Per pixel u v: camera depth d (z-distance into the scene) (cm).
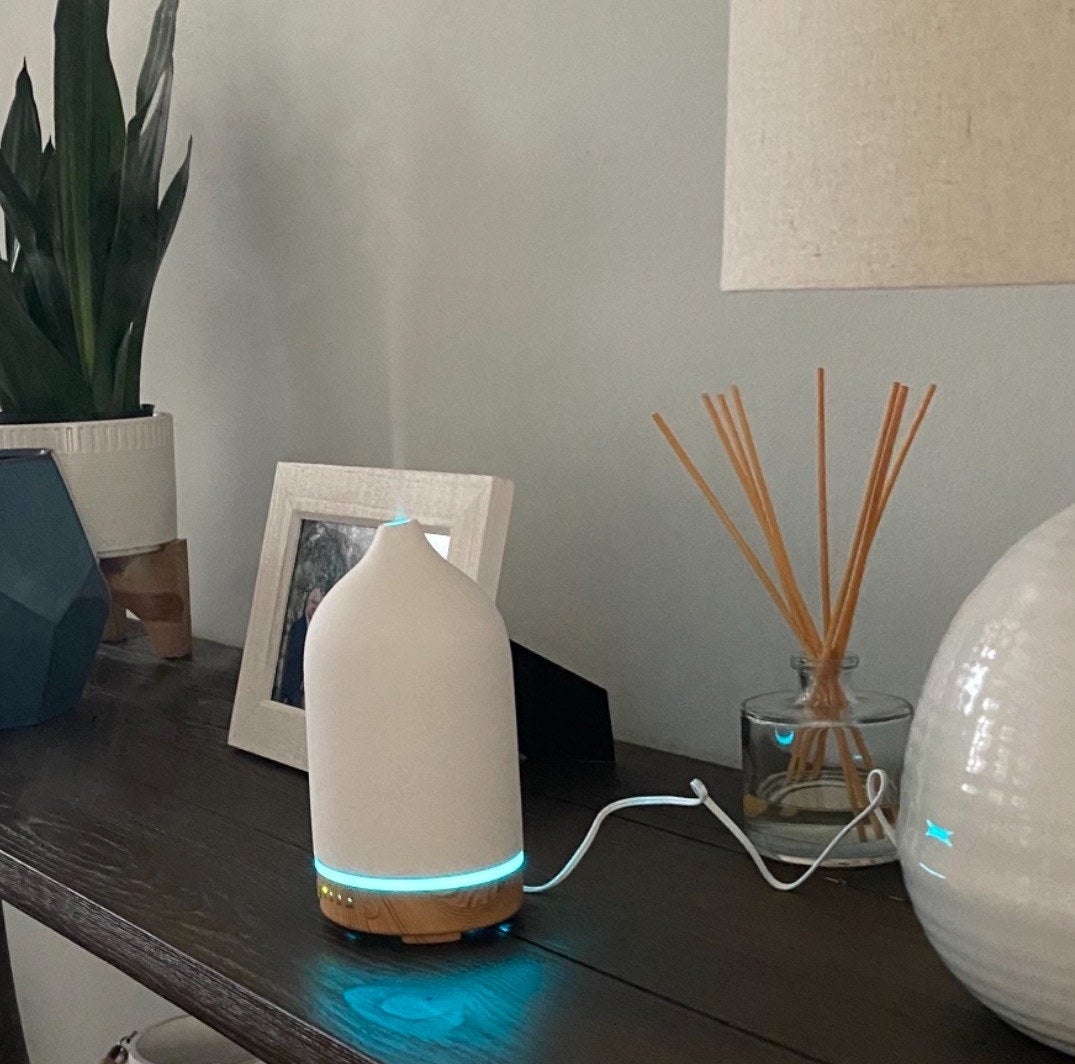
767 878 70
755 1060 52
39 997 160
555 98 97
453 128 106
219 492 137
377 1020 56
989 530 76
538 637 104
